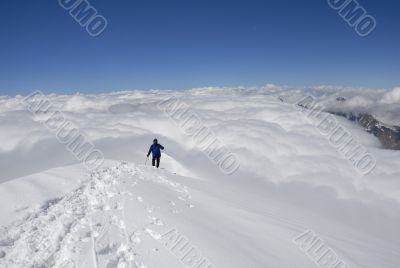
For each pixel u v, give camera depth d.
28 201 11.05
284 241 10.92
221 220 11.70
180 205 12.20
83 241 7.48
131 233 8.12
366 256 12.02
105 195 11.48
